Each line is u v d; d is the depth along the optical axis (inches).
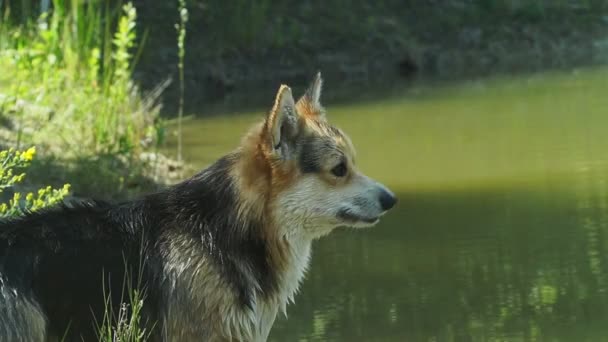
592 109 1071.6
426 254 644.1
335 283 602.9
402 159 887.1
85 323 394.3
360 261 641.6
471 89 1270.9
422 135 984.9
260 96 1305.4
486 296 572.1
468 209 737.0
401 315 547.8
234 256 412.2
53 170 717.9
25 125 816.3
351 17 1584.6
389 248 663.1
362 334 521.0
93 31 991.0
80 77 911.0
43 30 942.4
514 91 1229.7
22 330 378.9
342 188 426.3
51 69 904.3
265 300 421.1
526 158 871.7
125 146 789.2
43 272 390.0
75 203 416.5
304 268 434.9
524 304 558.6
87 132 822.5
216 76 1384.1
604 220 690.8
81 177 715.4
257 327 418.6
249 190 414.9
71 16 1020.5
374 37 1556.3
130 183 740.7
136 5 1470.2
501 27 1631.4
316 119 437.1
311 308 563.8
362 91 1306.6
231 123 1064.8
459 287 587.8
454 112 1103.0
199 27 1470.2
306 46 1513.3
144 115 944.3
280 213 419.5
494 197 764.0
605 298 562.6
